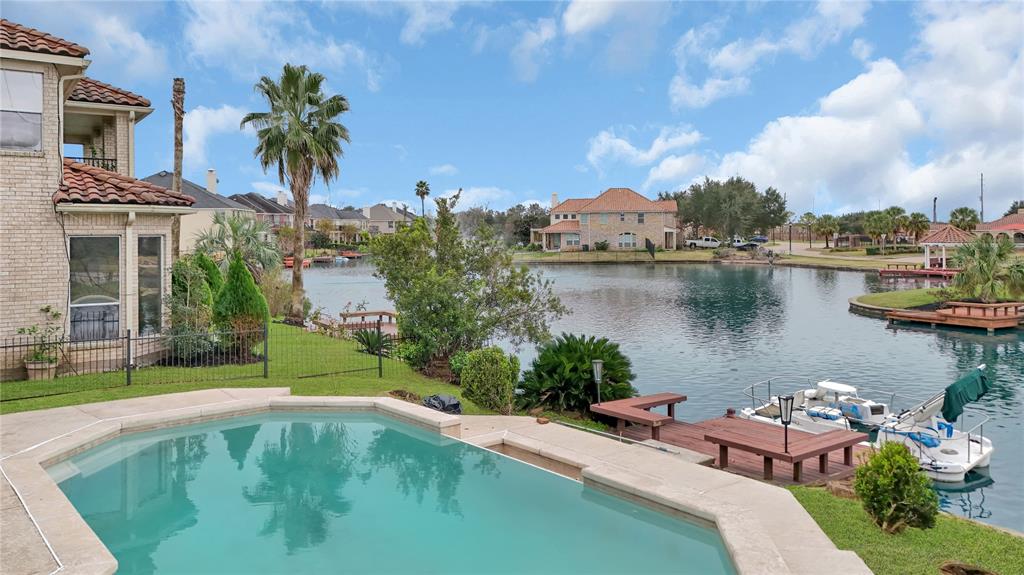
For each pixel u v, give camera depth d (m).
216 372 15.19
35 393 12.32
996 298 37.44
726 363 24.55
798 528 6.77
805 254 87.81
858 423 16.89
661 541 6.68
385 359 18.69
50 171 13.80
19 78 13.48
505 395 13.68
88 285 14.38
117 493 8.02
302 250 29.25
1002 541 7.12
